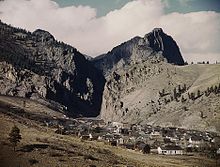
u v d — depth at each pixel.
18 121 170.38
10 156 94.94
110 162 111.81
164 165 134.75
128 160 128.75
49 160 98.19
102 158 117.88
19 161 92.44
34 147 111.25
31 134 139.88
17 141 108.19
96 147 151.50
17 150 102.50
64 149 118.69
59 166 93.94
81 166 97.62
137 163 124.88
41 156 101.00
